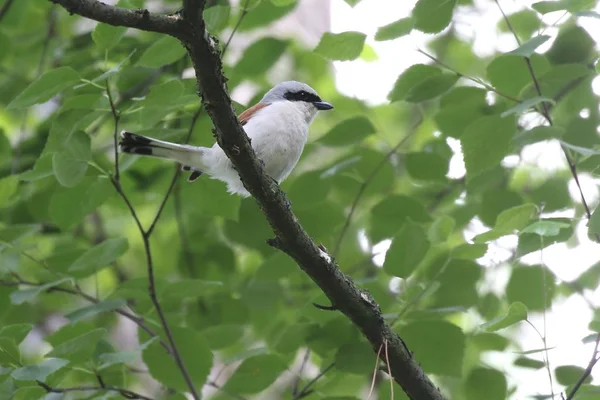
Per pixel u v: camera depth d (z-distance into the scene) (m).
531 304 9.86
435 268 9.91
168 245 14.06
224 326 10.74
